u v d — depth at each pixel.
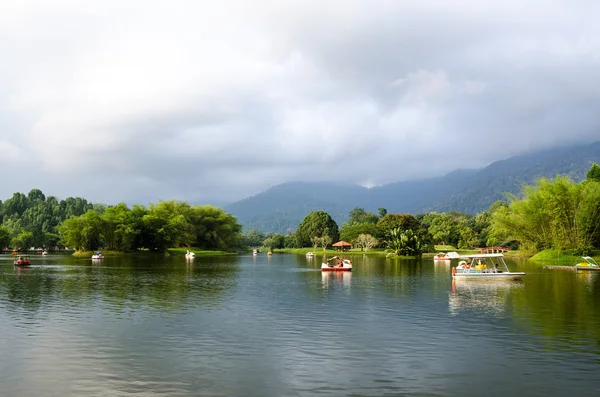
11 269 94.31
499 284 63.69
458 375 22.70
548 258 114.88
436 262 126.94
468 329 32.97
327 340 29.67
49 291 55.19
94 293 53.31
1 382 21.67
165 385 21.25
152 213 186.88
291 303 45.50
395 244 156.25
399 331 32.28
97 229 168.00
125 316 38.00
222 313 39.56
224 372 23.11
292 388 20.89
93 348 27.61
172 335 30.98
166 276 78.00
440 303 45.53
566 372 23.12
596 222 111.94
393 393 20.31
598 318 37.00
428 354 26.39
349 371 23.33
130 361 24.94
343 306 43.59
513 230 129.38
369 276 78.88
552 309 41.53
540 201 118.12
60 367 23.91
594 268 88.88
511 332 31.95
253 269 98.31
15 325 34.25
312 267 107.25
